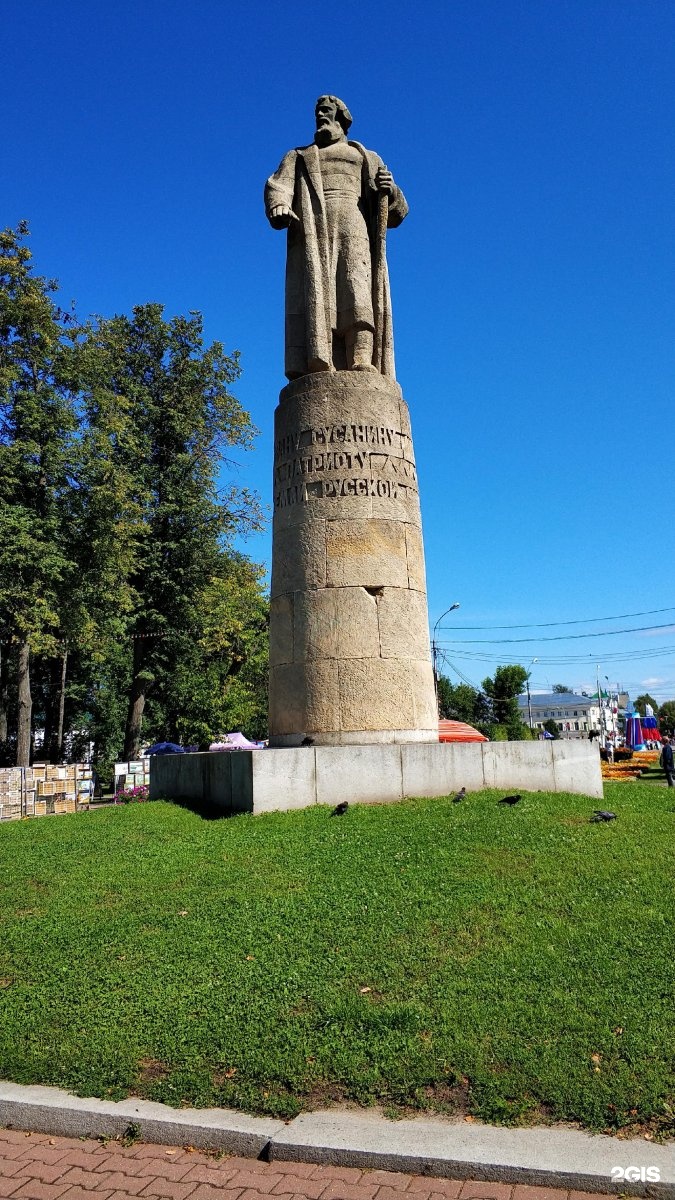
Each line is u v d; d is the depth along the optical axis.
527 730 57.19
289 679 11.20
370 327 12.33
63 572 25.64
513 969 5.69
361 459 11.49
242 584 35.44
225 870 7.95
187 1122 4.47
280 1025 5.23
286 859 8.09
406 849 8.15
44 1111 4.71
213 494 32.12
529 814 9.20
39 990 5.95
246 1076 4.80
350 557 11.19
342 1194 3.92
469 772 10.57
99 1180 4.18
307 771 10.04
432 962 5.87
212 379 32.44
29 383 26.39
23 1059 5.17
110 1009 5.60
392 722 10.88
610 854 7.92
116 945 6.54
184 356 32.28
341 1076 4.73
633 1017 5.04
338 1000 5.42
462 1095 4.52
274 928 6.57
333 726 10.77
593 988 5.41
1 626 25.86
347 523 11.28
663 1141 4.05
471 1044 4.86
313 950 6.15
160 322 32.03
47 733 43.94
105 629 27.77
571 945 6.02
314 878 7.55
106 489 26.02
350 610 11.04
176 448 31.70
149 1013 5.50
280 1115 4.51
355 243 12.42
